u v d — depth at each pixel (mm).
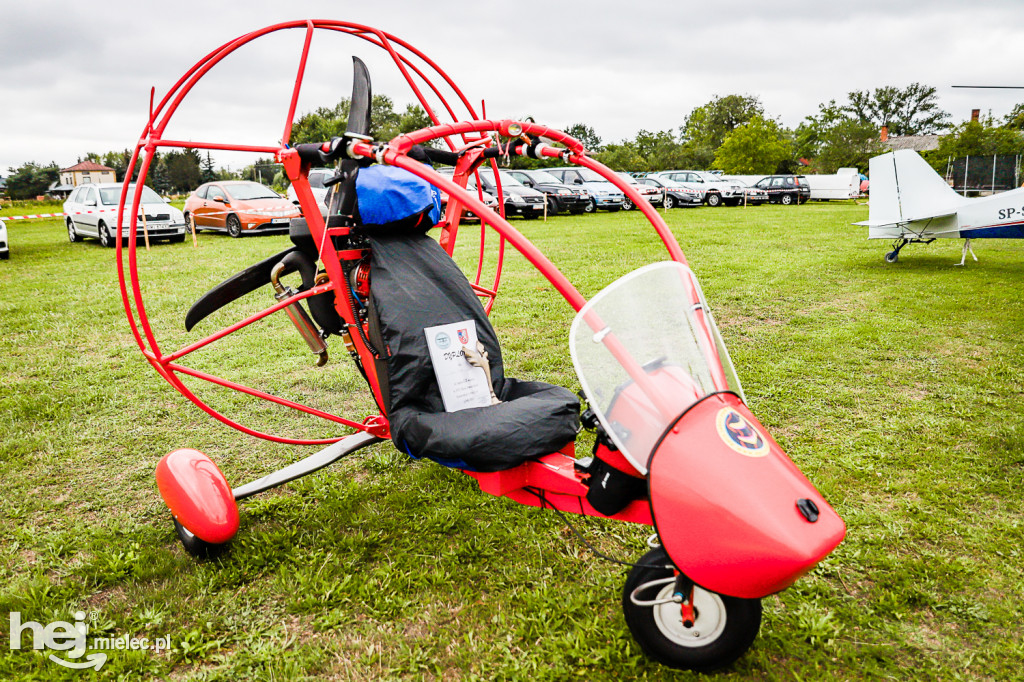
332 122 47500
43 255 13656
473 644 2684
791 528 2029
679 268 2686
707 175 30109
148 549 3354
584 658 2561
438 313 3117
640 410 2324
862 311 7500
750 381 5422
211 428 4816
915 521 3434
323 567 3166
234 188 16859
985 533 3322
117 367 6117
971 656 2557
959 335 6504
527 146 3525
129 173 3201
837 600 2881
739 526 2053
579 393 5301
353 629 2811
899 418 4656
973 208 9906
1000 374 5434
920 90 98812
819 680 2469
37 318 7754
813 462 4070
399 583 3057
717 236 14578
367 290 3354
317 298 3525
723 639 2389
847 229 16031
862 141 50875
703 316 2617
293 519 3639
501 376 3285
